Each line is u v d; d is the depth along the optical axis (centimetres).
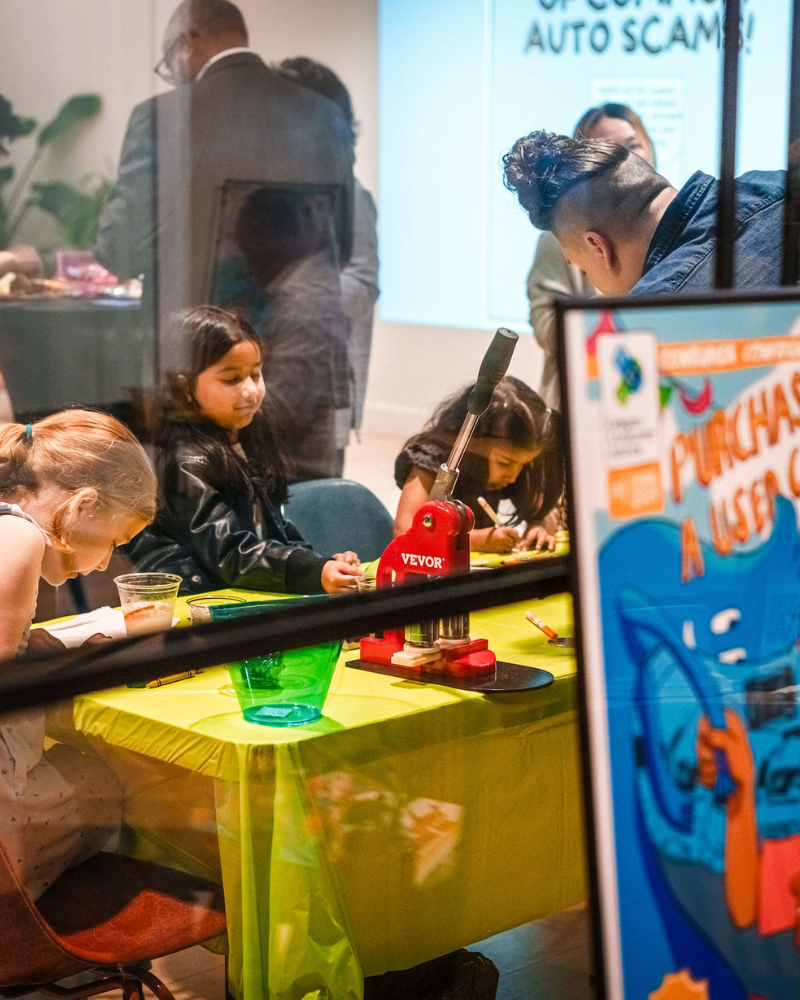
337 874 134
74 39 198
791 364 118
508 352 162
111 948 135
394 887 140
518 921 155
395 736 137
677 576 112
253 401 196
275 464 197
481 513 186
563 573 160
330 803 132
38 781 143
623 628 110
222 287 206
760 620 116
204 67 211
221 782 129
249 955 132
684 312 112
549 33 205
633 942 110
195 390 191
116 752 140
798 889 118
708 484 114
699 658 113
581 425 108
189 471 182
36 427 160
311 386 208
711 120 183
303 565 174
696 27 190
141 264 203
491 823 148
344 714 136
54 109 198
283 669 133
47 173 198
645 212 188
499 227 217
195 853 140
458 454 164
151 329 193
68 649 120
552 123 210
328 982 133
